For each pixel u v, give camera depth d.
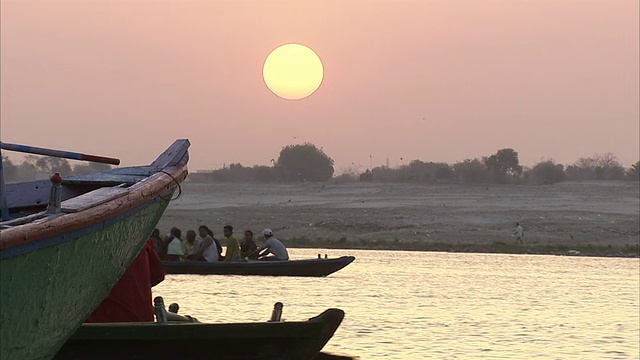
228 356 27.39
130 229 24.58
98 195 22.59
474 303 58.31
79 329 26.17
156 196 25.64
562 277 84.50
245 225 187.75
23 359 21.00
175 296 57.31
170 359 27.08
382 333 43.34
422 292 65.00
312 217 198.62
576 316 52.38
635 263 113.75
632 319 51.19
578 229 183.50
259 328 27.22
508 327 46.81
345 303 55.78
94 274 22.95
